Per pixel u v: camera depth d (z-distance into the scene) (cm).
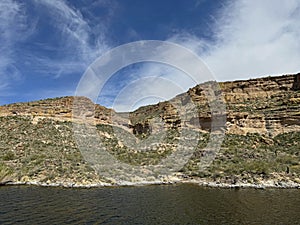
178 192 2923
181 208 2211
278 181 3447
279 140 5662
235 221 1852
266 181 3462
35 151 5012
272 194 2792
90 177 3609
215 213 2055
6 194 2767
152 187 3262
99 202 2428
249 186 3278
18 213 2036
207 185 3394
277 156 4656
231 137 5897
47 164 4153
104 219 1909
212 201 2466
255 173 3766
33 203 2366
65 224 1788
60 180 3512
